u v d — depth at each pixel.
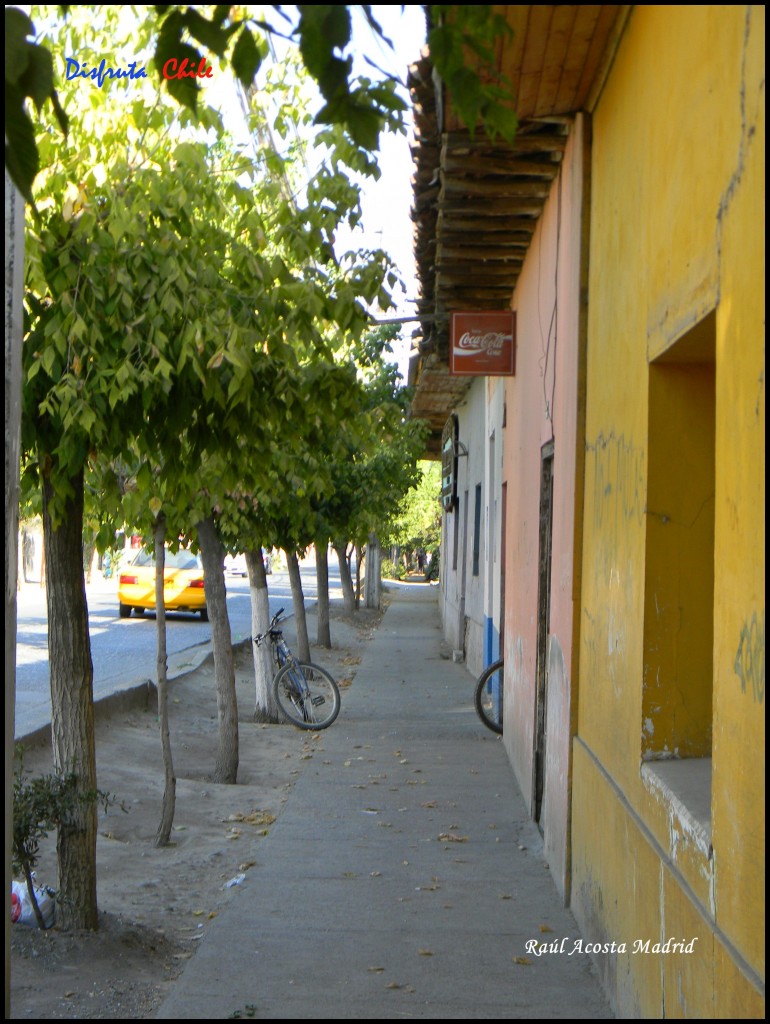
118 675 16.33
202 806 9.00
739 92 2.95
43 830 5.25
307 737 12.40
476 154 6.82
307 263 6.67
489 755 11.17
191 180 6.06
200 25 2.69
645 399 4.29
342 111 2.81
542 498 7.89
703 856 3.17
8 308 3.60
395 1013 4.64
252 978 5.05
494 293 10.13
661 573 4.23
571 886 6.08
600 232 5.58
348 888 6.54
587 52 5.17
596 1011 4.67
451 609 24.88
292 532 13.67
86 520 8.18
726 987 2.85
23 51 2.47
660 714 4.21
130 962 5.22
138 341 5.53
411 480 22.50
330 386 6.56
